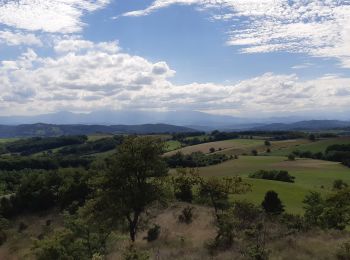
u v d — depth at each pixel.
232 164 128.25
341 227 31.39
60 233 21.69
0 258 33.03
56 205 71.44
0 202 69.81
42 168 118.75
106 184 29.45
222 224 25.41
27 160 117.62
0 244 39.97
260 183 81.50
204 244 25.39
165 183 31.66
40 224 60.75
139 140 29.39
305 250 19.97
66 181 71.25
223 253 21.12
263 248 18.80
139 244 29.70
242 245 22.11
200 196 33.31
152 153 29.56
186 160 128.12
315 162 130.25
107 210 28.36
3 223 49.72
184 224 39.34
